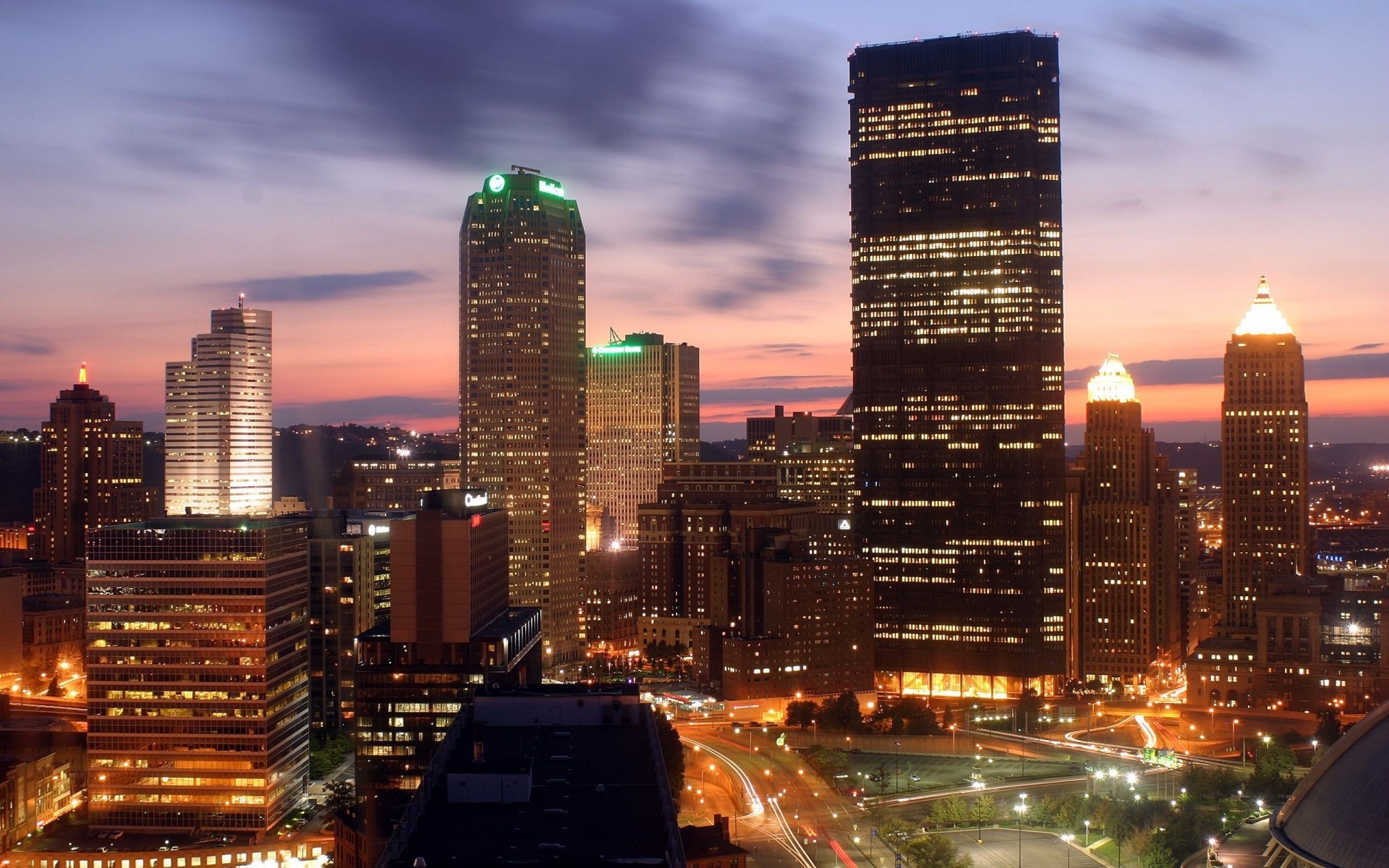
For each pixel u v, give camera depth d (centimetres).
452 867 19025
